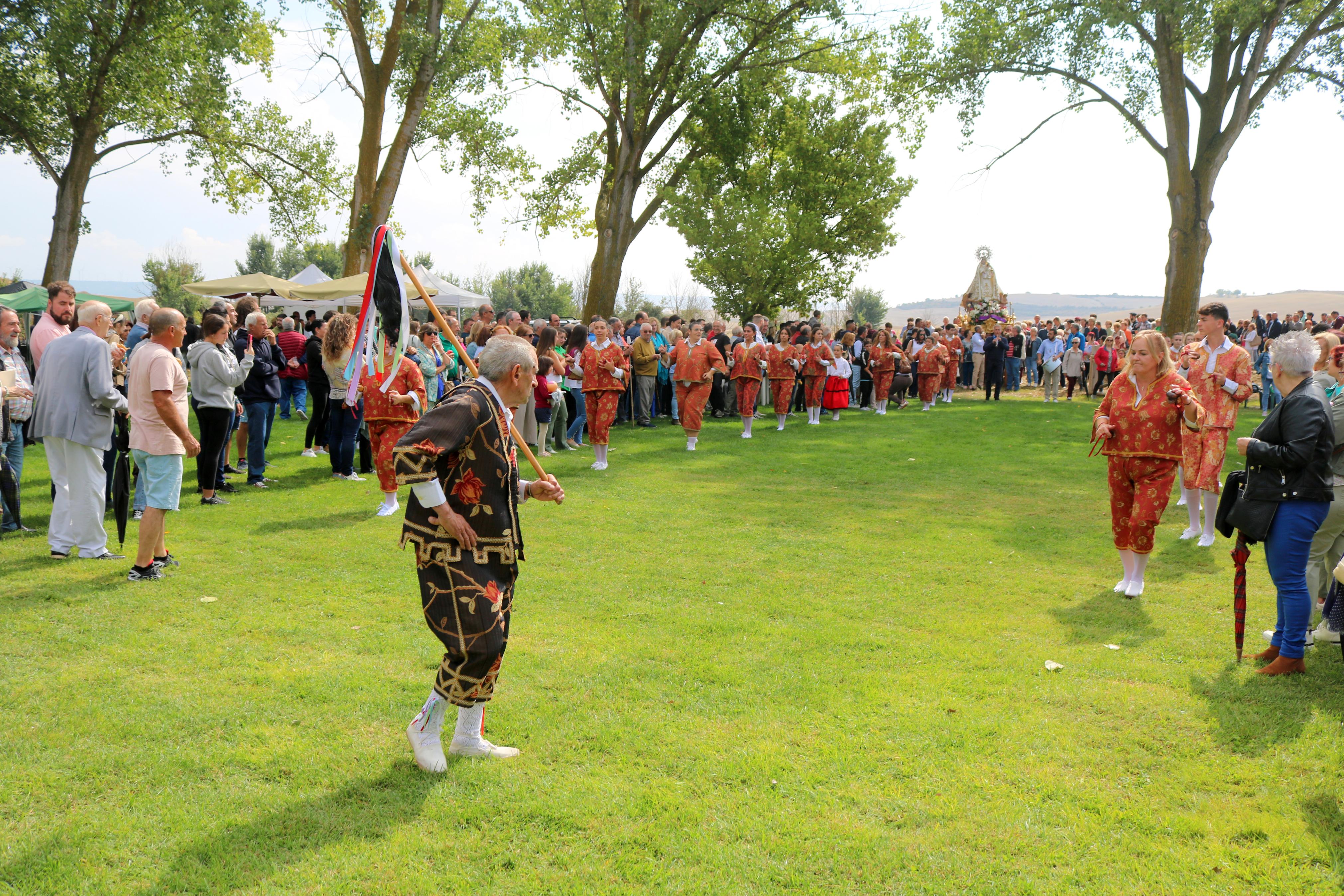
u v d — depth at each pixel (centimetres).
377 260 380
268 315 2442
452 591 343
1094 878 297
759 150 3200
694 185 2911
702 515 884
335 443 1030
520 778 356
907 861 304
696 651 502
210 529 767
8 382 682
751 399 1507
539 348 1241
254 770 357
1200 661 498
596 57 2444
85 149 2253
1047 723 414
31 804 327
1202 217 2327
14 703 411
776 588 634
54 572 621
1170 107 2306
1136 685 462
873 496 998
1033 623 564
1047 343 2284
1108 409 627
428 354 1129
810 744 390
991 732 404
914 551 750
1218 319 759
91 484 656
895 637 532
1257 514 474
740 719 413
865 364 2114
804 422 1772
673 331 1788
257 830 313
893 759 377
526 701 430
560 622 550
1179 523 881
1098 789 356
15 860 291
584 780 355
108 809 324
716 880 292
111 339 834
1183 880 297
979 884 292
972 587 645
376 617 545
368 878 289
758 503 950
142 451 605
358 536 750
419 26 2125
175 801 331
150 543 606
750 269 3075
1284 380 477
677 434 1542
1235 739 399
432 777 354
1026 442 1462
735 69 2533
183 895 277
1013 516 898
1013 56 2405
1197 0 2025
